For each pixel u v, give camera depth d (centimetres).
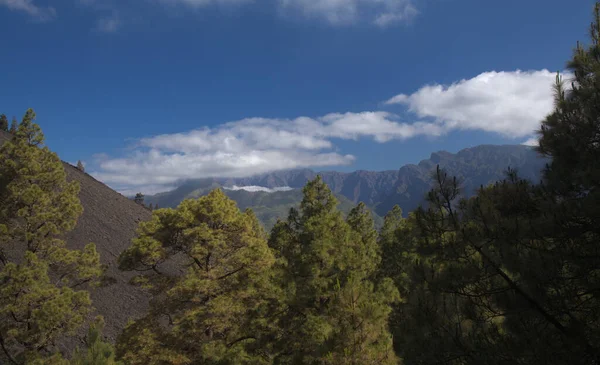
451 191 788
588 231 640
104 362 1414
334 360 1125
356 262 1647
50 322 2017
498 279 702
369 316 1155
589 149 704
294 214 2153
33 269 2098
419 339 749
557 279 614
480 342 662
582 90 746
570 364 568
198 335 1772
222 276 1981
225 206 2080
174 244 2025
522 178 832
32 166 2356
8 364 2208
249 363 1639
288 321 1728
